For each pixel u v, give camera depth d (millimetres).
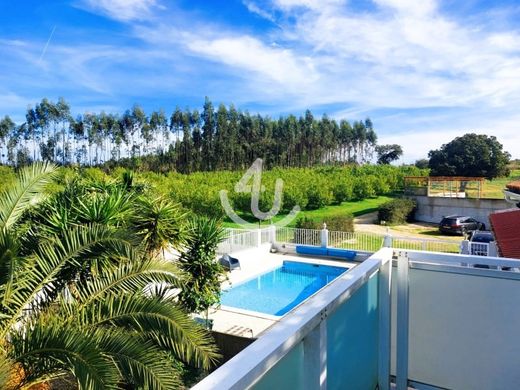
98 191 5816
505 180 33781
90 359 2373
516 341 2752
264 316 7750
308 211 24469
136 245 3912
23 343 2672
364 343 2588
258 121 57625
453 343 2971
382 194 32844
